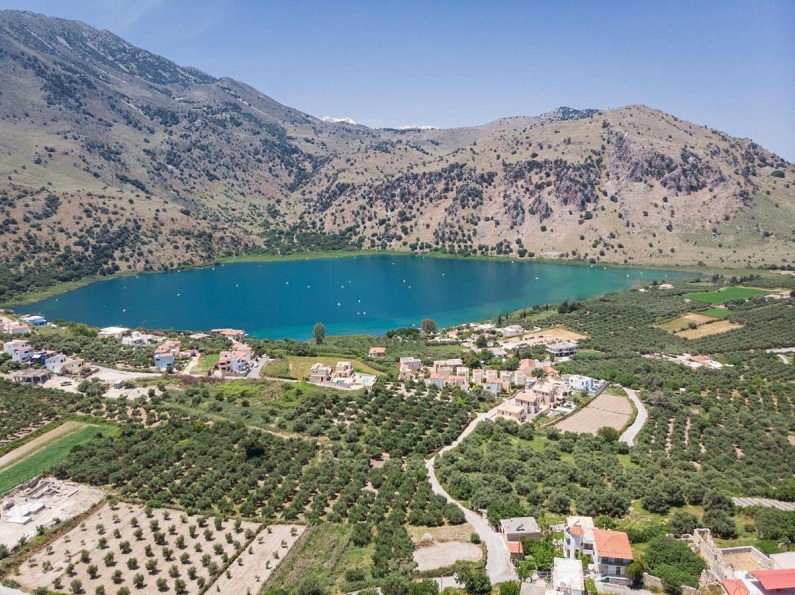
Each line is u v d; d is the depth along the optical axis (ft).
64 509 499.10
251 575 417.08
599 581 366.22
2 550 440.45
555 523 446.60
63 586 408.46
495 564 404.36
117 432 631.97
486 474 532.73
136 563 426.92
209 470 566.36
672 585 354.33
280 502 506.89
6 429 625.41
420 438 637.30
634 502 481.46
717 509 442.91
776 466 561.02
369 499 504.43
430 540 436.35
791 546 392.88
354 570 406.00
